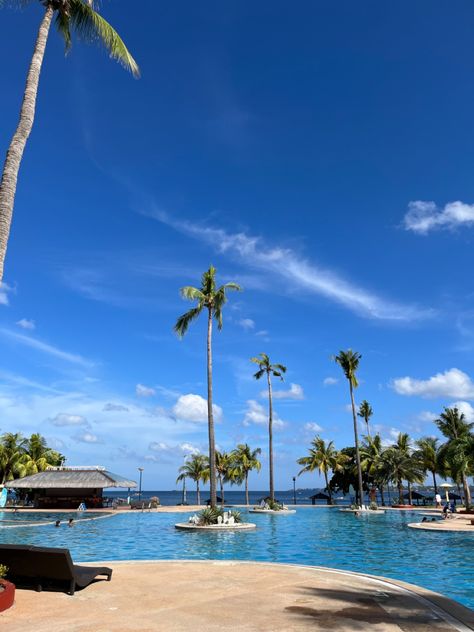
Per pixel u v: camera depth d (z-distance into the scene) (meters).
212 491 27.47
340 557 16.11
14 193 9.97
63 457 71.38
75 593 8.76
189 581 10.18
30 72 11.38
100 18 13.17
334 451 61.56
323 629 6.60
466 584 11.59
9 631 6.44
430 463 56.75
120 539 21.52
